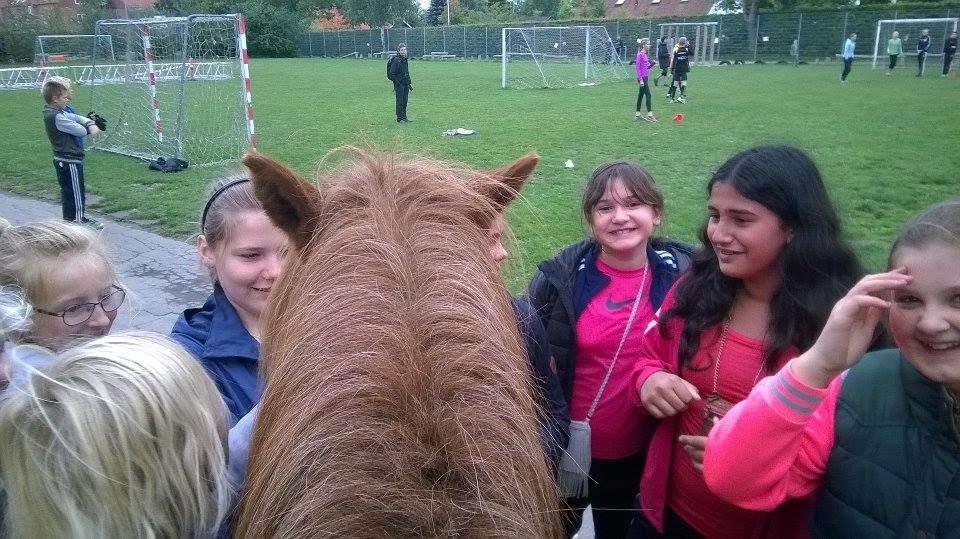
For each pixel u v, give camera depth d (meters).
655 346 2.35
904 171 10.79
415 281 1.35
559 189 10.12
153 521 1.28
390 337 1.23
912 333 1.42
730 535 2.13
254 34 64.25
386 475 1.06
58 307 2.24
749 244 1.95
